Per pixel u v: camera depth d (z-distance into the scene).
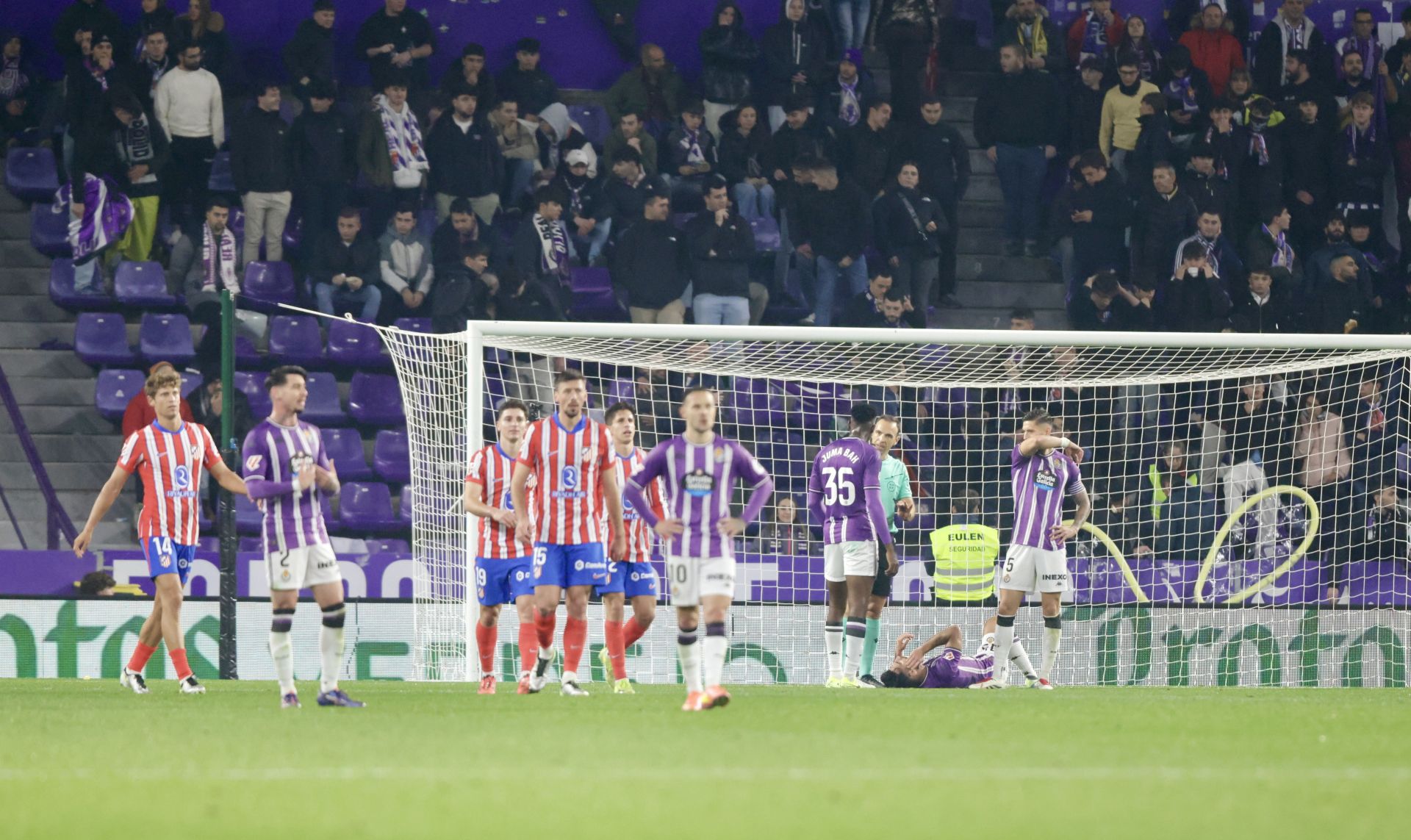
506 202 71.00
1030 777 17.64
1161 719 26.52
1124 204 72.19
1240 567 56.44
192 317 66.75
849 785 16.88
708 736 22.42
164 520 34.69
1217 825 14.09
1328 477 60.03
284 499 28.50
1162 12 77.12
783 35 73.44
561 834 13.62
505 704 30.19
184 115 68.25
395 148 69.12
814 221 70.50
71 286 67.31
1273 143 73.56
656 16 76.06
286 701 28.95
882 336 45.31
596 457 32.94
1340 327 71.50
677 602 27.53
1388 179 74.81
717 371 48.59
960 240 74.88
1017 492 41.31
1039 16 75.00
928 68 74.00
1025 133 73.81
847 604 40.22
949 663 41.56
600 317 69.94
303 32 69.25
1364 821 14.39
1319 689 45.28
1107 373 61.09
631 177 70.56
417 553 48.69
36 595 47.91
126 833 13.70
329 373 66.50
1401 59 76.25
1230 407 62.41
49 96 69.69
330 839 13.42
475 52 70.00
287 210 68.12
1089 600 54.16
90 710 28.69
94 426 65.25
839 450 39.09
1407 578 56.72
